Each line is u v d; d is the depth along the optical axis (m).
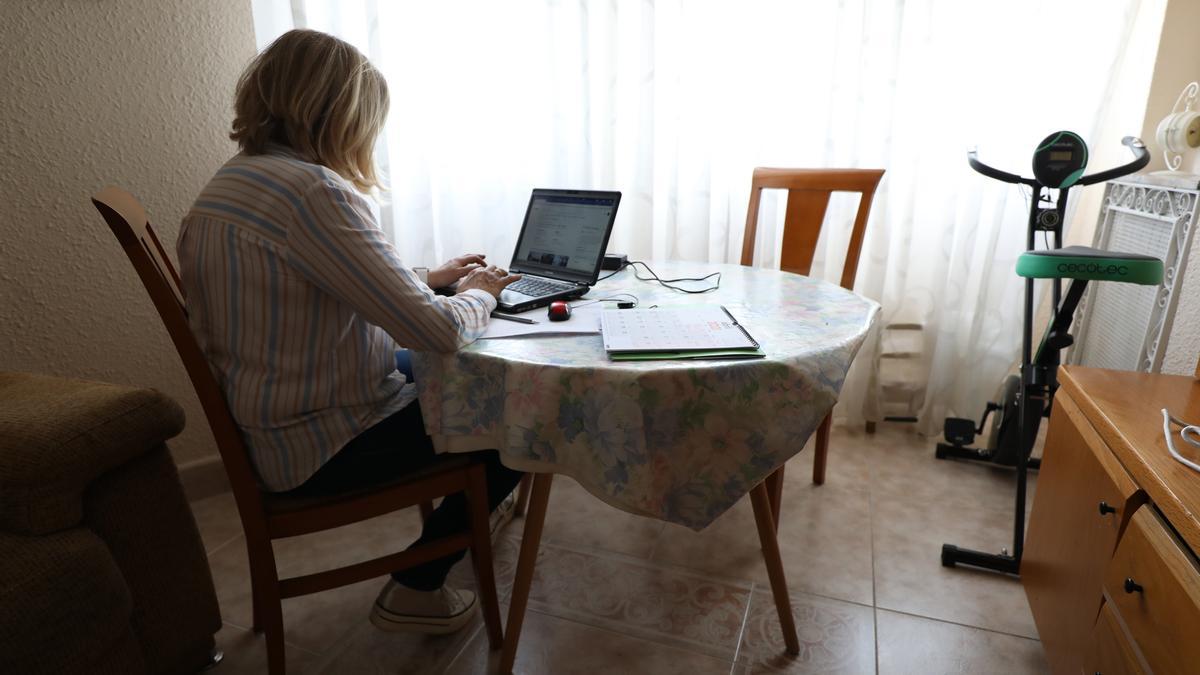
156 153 1.85
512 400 1.07
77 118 1.70
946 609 1.53
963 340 2.35
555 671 1.37
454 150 2.32
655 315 1.28
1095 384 1.26
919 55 2.11
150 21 1.78
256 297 1.06
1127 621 0.94
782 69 2.21
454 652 1.42
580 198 1.63
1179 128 1.84
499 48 2.23
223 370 1.12
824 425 2.03
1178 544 0.86
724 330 1.18
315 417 1.16
